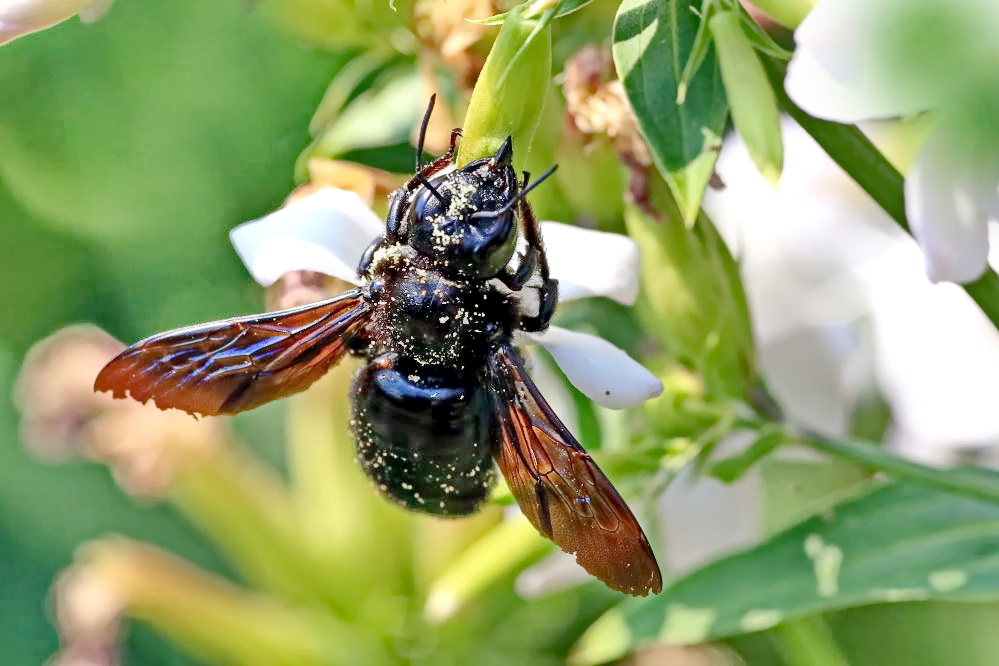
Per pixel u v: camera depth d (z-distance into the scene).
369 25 0.33
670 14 0.30
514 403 0.32
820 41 0.29
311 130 0.34
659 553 0.35
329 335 0.32
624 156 0.32
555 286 0.32
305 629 0.36
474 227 0.31
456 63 0.32
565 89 0.32
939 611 0.35
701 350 0.33
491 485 0.32
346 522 0.36
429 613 0.35
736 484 0.35
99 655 0.37
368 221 0.32
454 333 0.32
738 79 0.30
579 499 0.31
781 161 0.30
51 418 0.37
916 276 0.35
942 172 0.30
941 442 0.35
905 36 0.28
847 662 0.35
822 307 0.35
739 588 0.33
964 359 0.35
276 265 0.32
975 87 0.28
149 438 0.36
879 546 0.33
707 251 0.33
